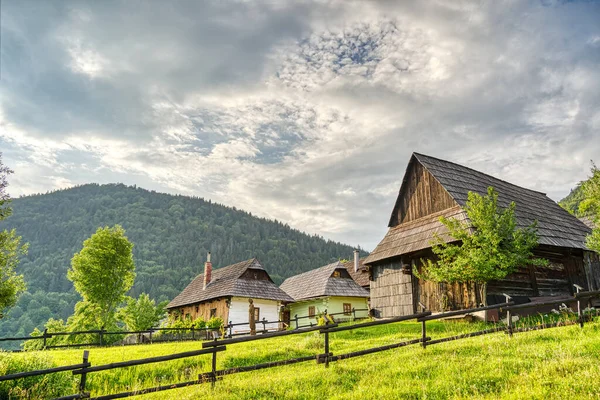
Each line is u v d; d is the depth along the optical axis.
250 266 42.12
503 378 8.18
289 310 47.19
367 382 9.10
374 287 26.22
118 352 17.95
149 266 154.62
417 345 12.54
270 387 9.61
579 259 24.81
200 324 33.66
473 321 18.77
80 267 37.72
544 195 31.06
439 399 7.62
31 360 10.93
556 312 18.50
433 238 21.73
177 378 12.48
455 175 24.75
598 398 6.58
